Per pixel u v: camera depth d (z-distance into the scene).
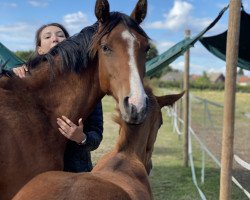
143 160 2.89
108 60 2.81
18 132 2.58
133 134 2.71
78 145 3.15
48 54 2.93
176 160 8.83
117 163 2.51
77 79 2.95
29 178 2.60
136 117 2.56
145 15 3.09
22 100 2.72
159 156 9.25
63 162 2.91
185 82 8.05
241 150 10.09
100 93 3.03
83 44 2.93
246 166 4.43
